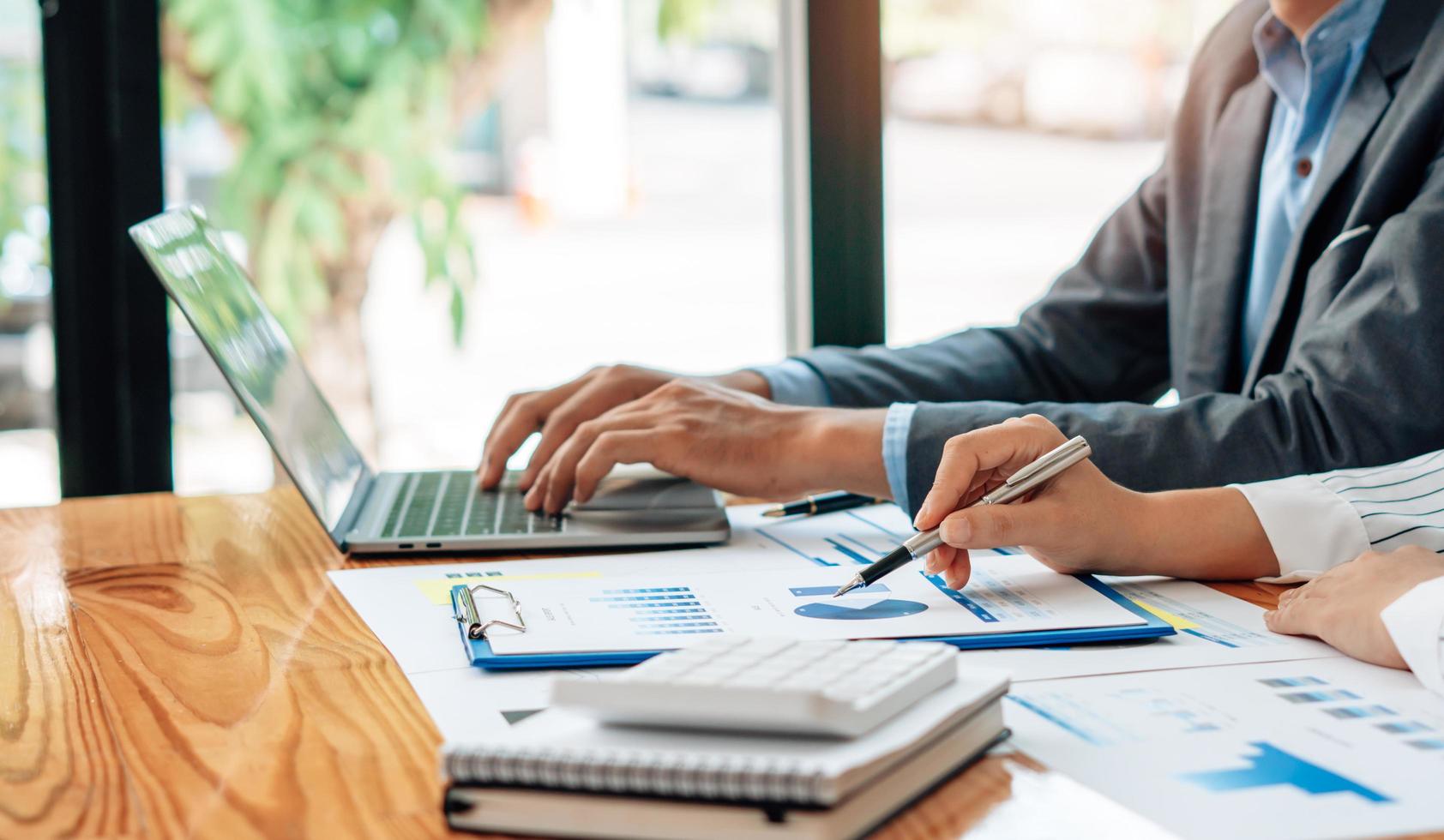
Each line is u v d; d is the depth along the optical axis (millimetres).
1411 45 1098
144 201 1802
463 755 431
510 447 1140
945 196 3199
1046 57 3148
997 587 762
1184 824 436
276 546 972
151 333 1823
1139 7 3092
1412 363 885
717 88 3104
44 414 2039
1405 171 1049
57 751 532
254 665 650
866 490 944
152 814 466
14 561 933
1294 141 1208
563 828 426
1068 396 1391
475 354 2924
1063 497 757
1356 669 607
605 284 3061
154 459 1845
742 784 402
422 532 954
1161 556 776
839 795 403
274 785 490
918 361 1298
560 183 2994
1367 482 814
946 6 3092
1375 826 433
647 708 445
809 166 1817
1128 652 641
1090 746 510
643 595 754
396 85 2742
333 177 2736
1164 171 1423
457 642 681
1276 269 1241
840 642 511
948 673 498
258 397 918
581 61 2961
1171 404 951
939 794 463
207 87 2633
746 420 987
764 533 980
